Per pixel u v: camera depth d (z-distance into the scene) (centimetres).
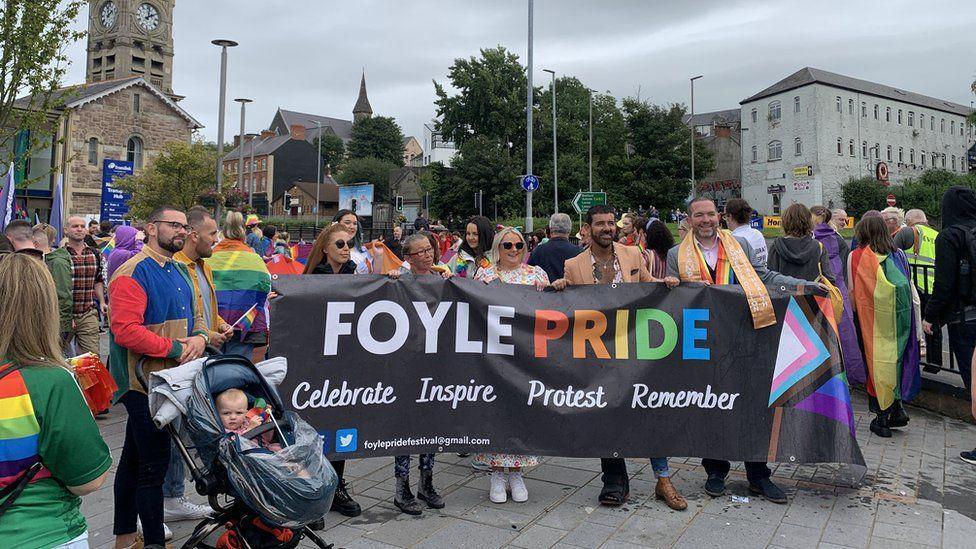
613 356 464
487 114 5666
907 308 598
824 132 6347
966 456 542
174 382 316
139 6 7269
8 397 211
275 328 432
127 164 2572
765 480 469
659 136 5856
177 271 395
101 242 1241
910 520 425
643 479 509
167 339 362
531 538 403
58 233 1084
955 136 7812
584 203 2981
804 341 468
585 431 457
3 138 1795
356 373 443
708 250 492
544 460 557
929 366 721
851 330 634
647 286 471
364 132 11094
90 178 4500
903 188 5353
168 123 4956
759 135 6900
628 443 456
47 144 1844
